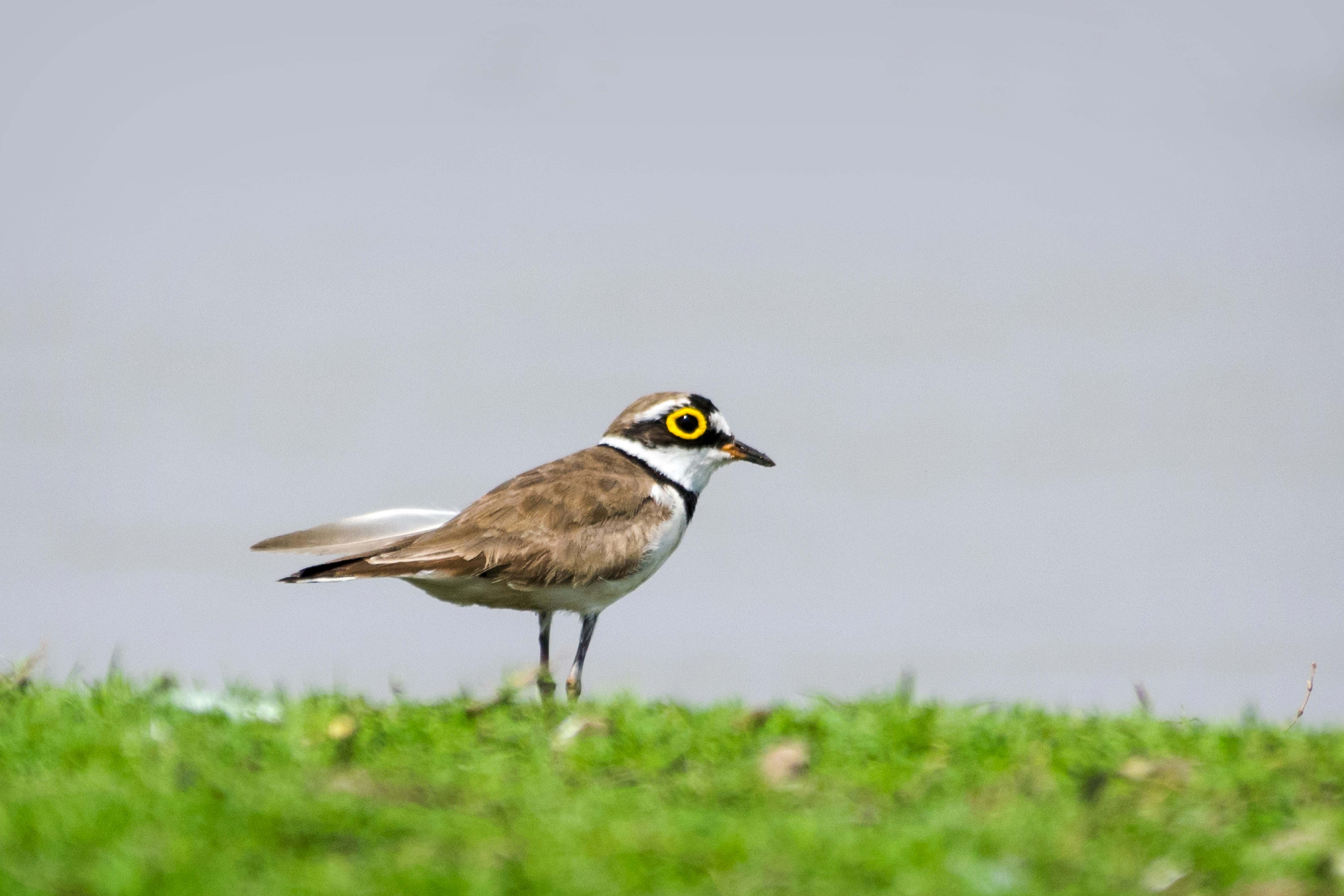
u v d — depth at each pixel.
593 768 11.93
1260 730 13.78
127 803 10.19
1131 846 10.23
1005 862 9.79
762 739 12.84
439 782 11.11
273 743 12.17
